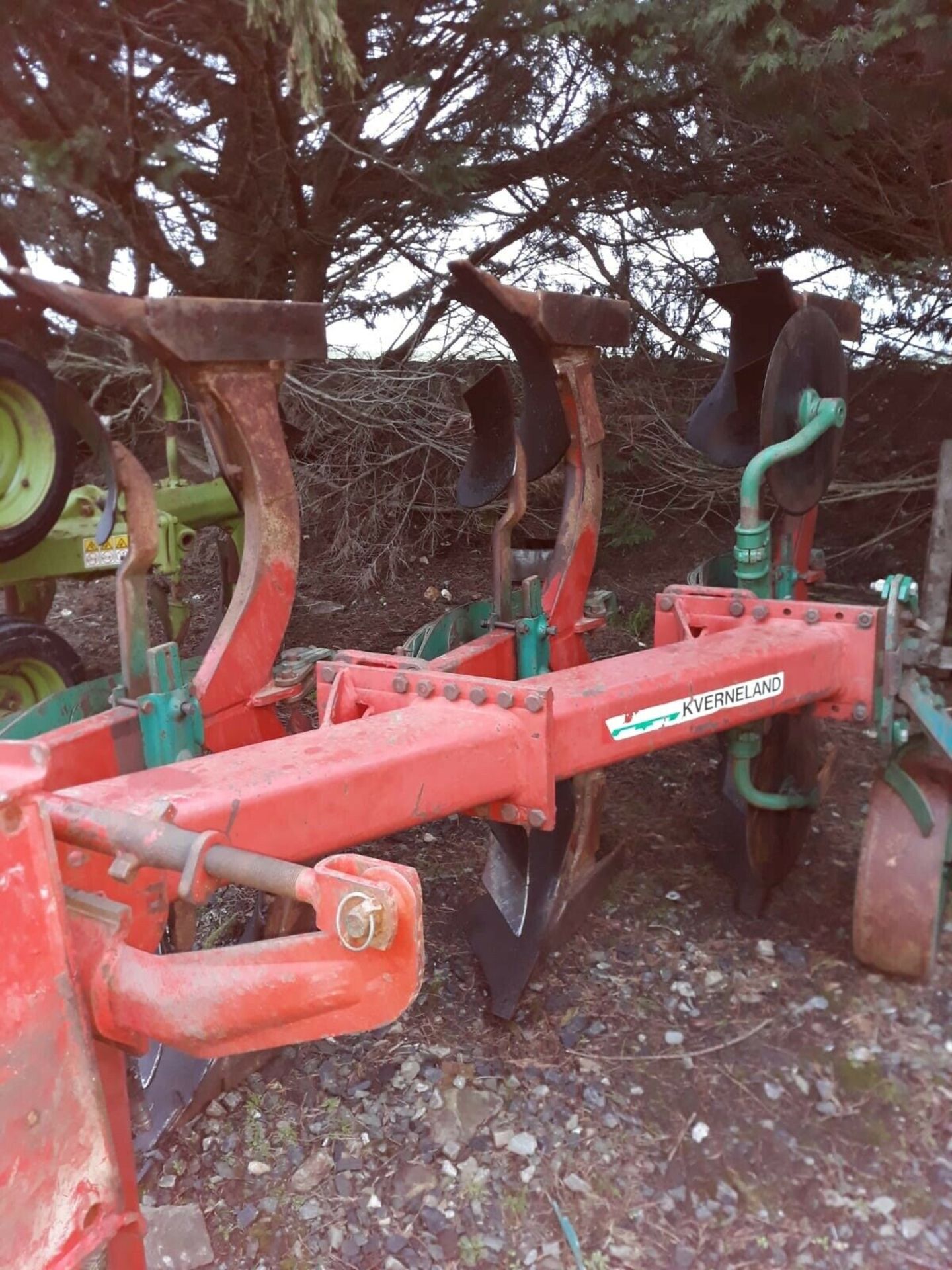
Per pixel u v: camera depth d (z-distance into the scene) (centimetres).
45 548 392
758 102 469
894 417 691
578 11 466
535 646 299
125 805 157
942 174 525
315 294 603
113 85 466
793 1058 253
